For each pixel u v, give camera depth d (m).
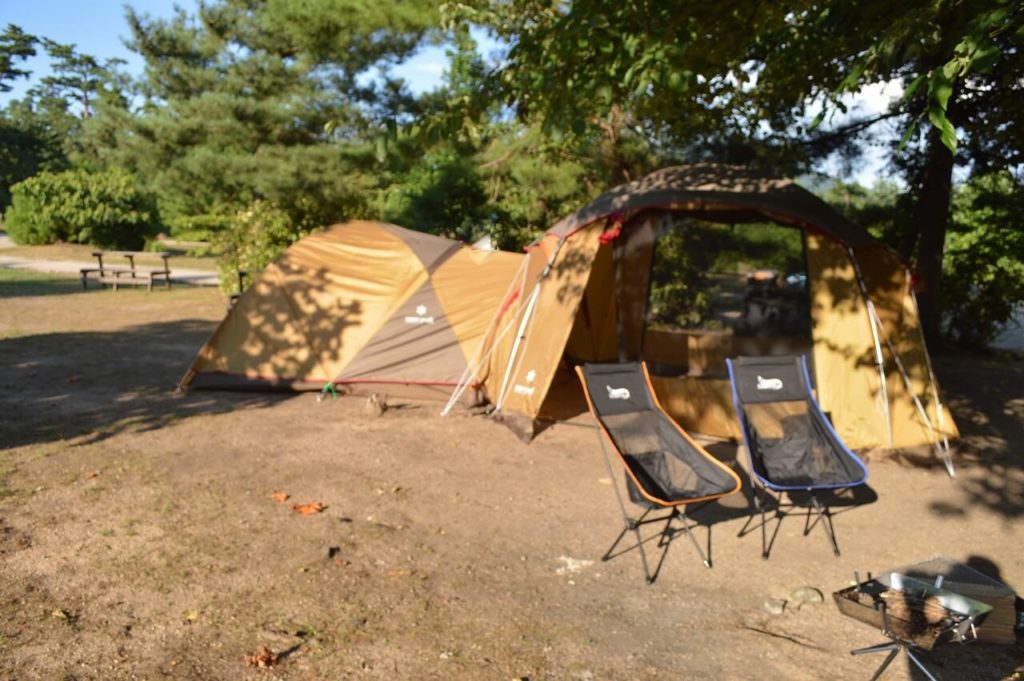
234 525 5.67
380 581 4.93
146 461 7.01
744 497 6.66
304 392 9.70
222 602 4.56
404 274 9.76
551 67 6.23
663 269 9.05
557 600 4.80
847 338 7.85
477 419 8.75
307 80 16.38
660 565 5.36
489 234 18.47
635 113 11.11
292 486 6.53
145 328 14.52
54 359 11.44
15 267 25.33
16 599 4.48
